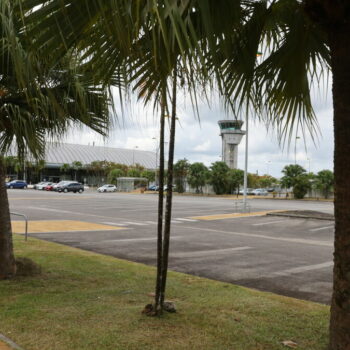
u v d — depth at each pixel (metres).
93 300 5.59
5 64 4.98
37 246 10.54
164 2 1.97
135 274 7.35
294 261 9.71
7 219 6.75
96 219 20.25
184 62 1.94
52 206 29.38
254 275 8.09
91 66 2.69
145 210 26.95
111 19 2.20
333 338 3.33
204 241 13.13
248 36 3.85
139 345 4.02
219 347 4.02
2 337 4.21
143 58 2.54
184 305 5.45
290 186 56.38
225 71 3.84
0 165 6.59
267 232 16.44
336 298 3.32
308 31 4.05
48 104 4.99
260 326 4.66
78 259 8.73
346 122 3.21
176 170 69.12
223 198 54.56
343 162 3.24
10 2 2.30
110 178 88.81
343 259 3.25
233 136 71.81
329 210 31.58
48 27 2.19
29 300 5.52
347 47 3.18
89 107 5.56
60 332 4.34
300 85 4.35
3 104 5.38
